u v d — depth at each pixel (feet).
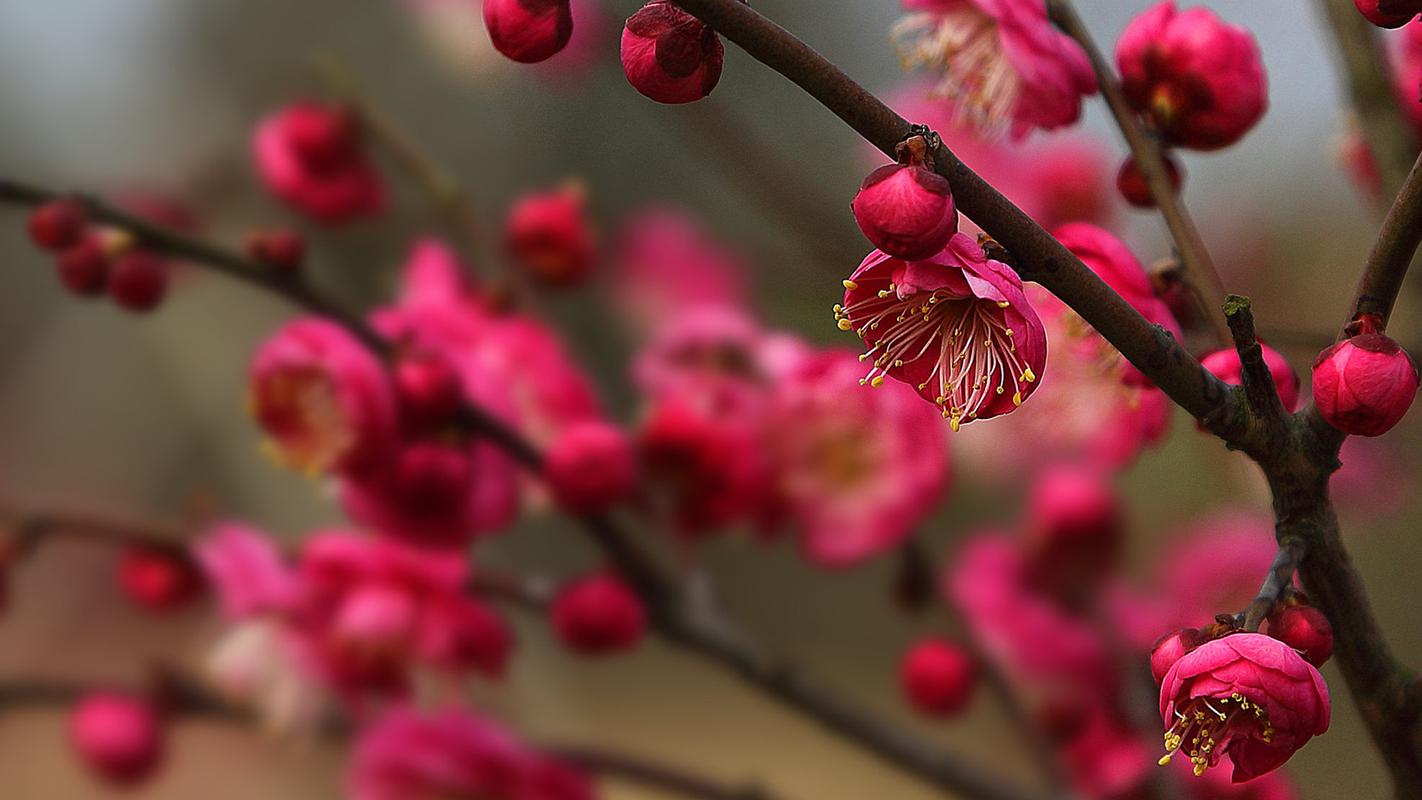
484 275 2.22
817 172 2.47
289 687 2.00
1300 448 1.63
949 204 1.55
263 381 1.88
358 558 1.97
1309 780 2.78
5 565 2.01
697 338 2.01
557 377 2.01
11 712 2.14
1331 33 1.92
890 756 2.00
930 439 1.98
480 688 2.24
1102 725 2.01
